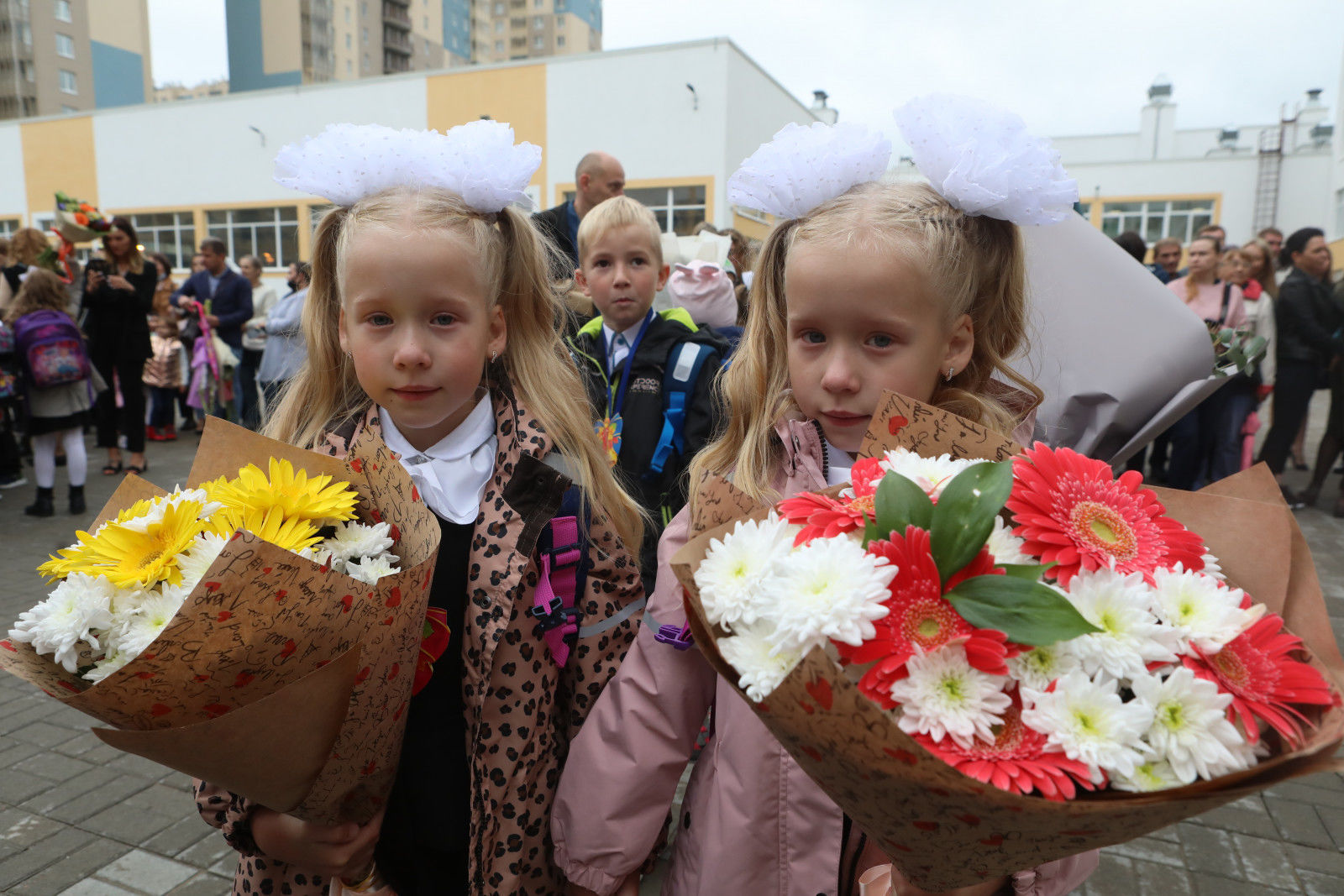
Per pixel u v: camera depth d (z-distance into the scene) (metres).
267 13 52.22
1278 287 5.91
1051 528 0.70
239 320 8.62
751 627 0.72
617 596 1.22
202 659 0.80
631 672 1.10
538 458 1.16
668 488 2.60
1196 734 0.61
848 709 0.61
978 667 0.63
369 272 1.03
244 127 18.98
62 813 2.38
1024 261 1.14
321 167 1.11
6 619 3.67
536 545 1.12
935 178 1.04
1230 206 28.41
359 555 0.98
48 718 2.91
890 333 0.96
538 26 93.25
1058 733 0.59
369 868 1.10
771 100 17.36
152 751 0.79
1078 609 0.65
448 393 1.08
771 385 1.16
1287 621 0.76
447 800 1.16
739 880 1.01
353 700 0.88
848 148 1.03
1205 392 1.51
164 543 0.90
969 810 0.62
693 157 15.61
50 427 5.32
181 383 8.59
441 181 1.11
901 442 0.90
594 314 3.18
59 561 0.89
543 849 1.16
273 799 0.93
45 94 57.06
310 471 1.09
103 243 6.43
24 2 55.88
